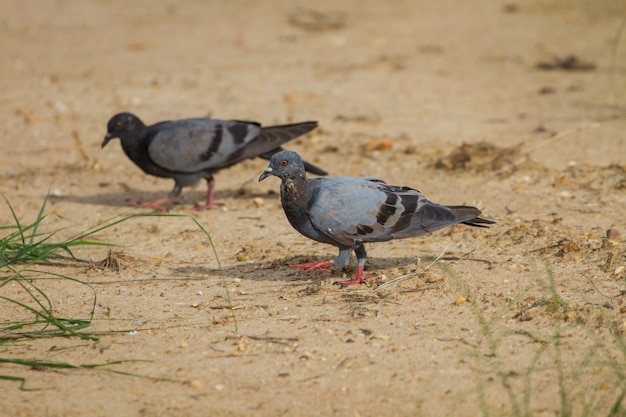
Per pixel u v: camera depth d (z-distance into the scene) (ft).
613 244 38.86
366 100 69.05
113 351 30.94
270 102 68.90
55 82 76.23
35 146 60.23
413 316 32.99
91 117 66.33
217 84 74.33
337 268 38.60
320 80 75.25
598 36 88.89
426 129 61.41
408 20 99.35
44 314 34.40
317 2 110.93
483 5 106.32
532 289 34.73
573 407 26.53
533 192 48.24
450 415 26.37
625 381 27.61
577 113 64.08
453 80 74.74
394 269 37.91
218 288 36.78
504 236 41.24
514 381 28.02
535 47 85.46
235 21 100.83
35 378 29.04
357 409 26.86
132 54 86.12
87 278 38.32
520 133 59.82
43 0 115.34
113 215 47.57
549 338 30.71
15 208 48.32
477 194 48.19
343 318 33.06
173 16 104.58
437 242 41.16
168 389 28.25
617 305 32.96
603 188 48.26
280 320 33.14
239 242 42.80
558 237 40.70
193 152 47.60
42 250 39.83
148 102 69.56
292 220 36.83
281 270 38.86
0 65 82.84
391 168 53.52
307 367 29.37
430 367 29.12
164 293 36.32
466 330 31.63
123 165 57.21
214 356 30.37
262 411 26.86
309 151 57.62
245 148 48.60
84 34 95.96
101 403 27.43
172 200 50.29
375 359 29.78
